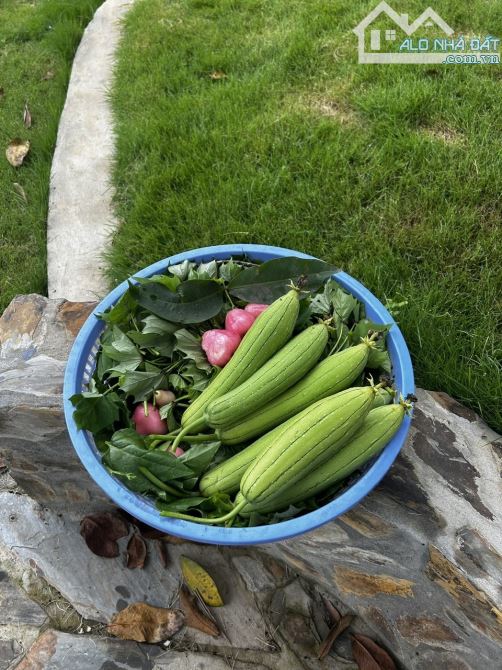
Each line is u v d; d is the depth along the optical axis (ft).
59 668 4.79
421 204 6.89
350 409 3.30
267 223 7.00
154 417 4.05
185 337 4.24
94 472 3.71
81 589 5.20
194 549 5.28
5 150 9.33
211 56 9.47
